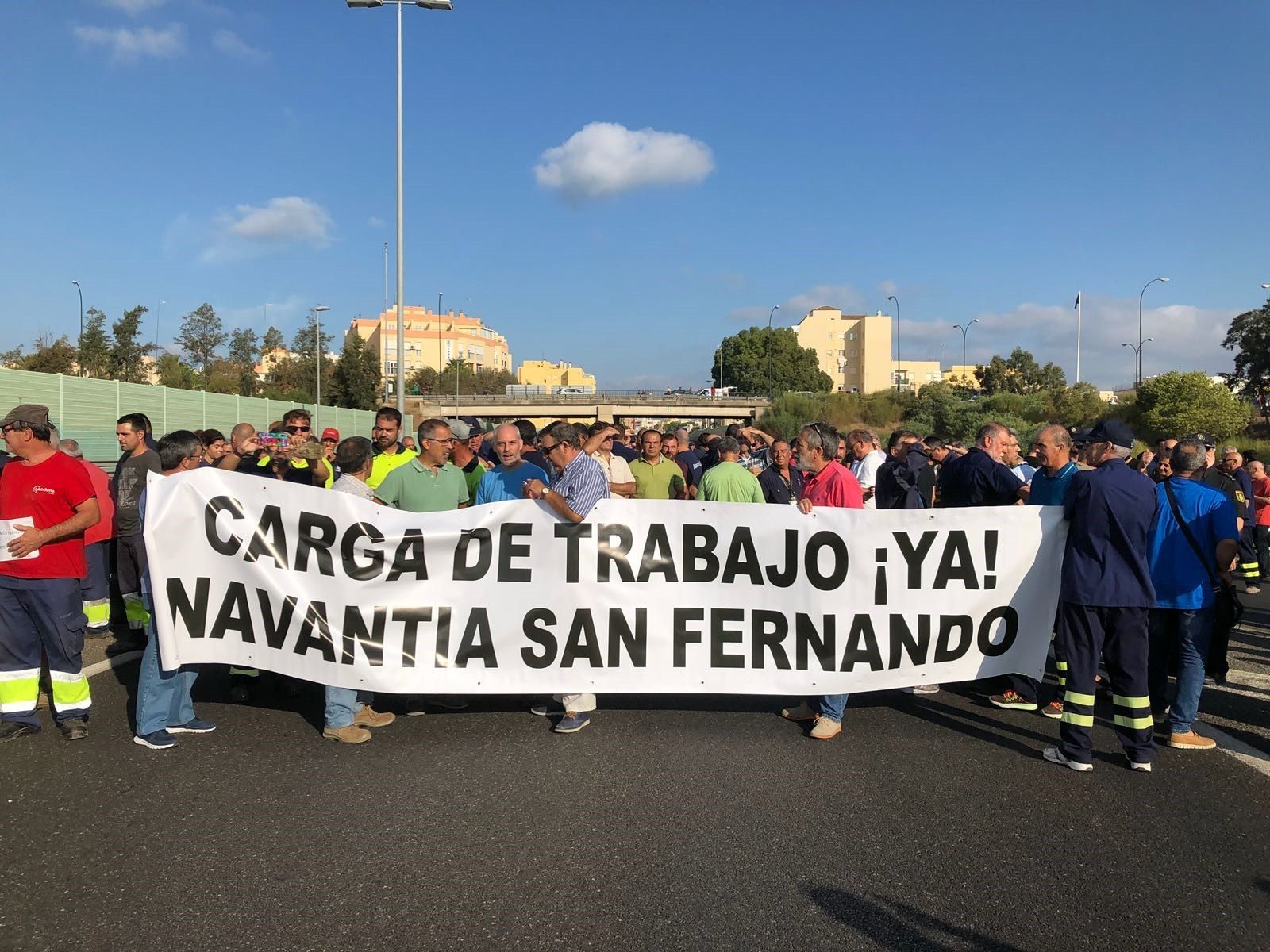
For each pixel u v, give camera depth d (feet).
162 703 16.26
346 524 17.07
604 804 13.69
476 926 10.22
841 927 10.32
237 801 13.67
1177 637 17.07
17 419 15.93
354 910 10.53
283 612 16.94
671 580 17.65
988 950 9.95
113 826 12.76
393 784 14.44
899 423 239.09
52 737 16.66
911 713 18.97
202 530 16.89
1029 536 18.02
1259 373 215.51
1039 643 18.04
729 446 21.79
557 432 17.31
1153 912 10.80
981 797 14.30
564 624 17.47
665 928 10.21
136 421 24.81
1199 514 16.84
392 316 469.57
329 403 236.22
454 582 17.28
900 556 17.90
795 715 18.28
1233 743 17.46
